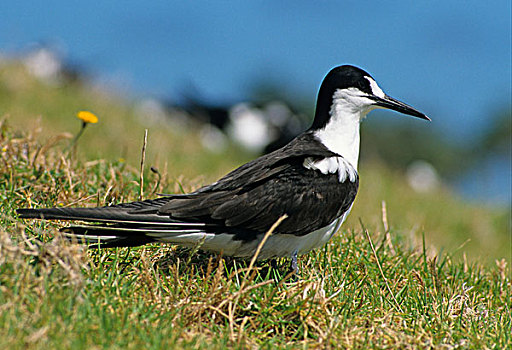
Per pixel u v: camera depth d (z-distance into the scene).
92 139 19.97
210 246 9.09
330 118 10.48
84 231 8.42
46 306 7.14
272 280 8.18
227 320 8.08
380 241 12.42
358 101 10.42
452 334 8.41
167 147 21.73
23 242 7.91
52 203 10.34
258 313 8.15
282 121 31.00
